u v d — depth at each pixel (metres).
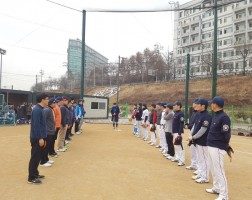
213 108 6.73
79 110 18.45
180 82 64.69
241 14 71.12
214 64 18.34
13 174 8.09
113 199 6.23
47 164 9.19
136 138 17.92
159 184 7.57
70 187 7.02
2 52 44.62
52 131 9.16
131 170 9.00
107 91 78.25
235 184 8.00
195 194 6.86
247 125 35.44
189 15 84.44
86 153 11.77
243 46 64.88
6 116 24.28
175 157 10.92
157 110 14.02
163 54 85.75
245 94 50.34
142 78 81.62
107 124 29.16
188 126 9.40
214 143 6.59
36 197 6.21
